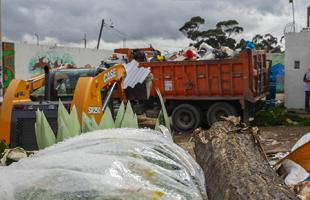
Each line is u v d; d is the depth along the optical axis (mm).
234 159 3521
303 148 4180
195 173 2629
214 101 12719
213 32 42781
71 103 6094
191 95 12781
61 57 24312
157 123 4336
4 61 20391
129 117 4113
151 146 2633
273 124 13203
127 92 8266
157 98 13086
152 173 2266
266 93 14281
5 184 2059
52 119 6129
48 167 2234
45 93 7414
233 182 3010
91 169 2189
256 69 12711
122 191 2074
